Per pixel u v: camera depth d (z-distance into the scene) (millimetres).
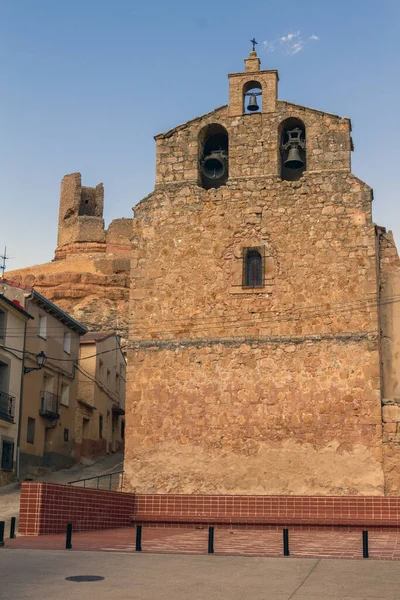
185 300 26797
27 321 38281
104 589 12727
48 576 13938
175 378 26219
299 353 25484
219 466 25219
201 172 28422
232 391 25672
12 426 35906
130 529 24062
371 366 24859
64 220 97312
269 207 26891
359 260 25781
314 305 25766
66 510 21812
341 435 24578
